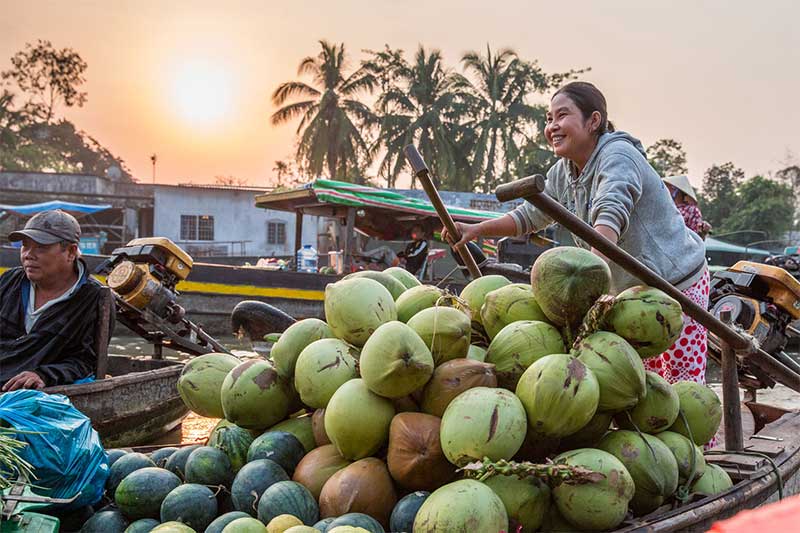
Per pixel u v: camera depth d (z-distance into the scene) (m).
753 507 2.55
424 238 13.61
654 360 3.41
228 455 2.53
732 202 43.62
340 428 2.23
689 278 3.22
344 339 2.52
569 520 2.14
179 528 2.14
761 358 2.80
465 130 34.34
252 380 2.56
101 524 2.36
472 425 2.06
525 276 3.62
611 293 3.04
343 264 12.72
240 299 13.71
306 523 2.18
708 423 2.56
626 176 2.99
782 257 10.46
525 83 34.94
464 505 1.91
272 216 30.62
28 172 31.81
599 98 3.20
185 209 29.73
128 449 2.98
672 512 2.24
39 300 4.22
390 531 2.13
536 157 34.78
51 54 52.91
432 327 2.35
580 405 2.12
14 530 1.99
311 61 32.56
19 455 2.30
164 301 6.36
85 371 4.31
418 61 33.94
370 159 33.44
